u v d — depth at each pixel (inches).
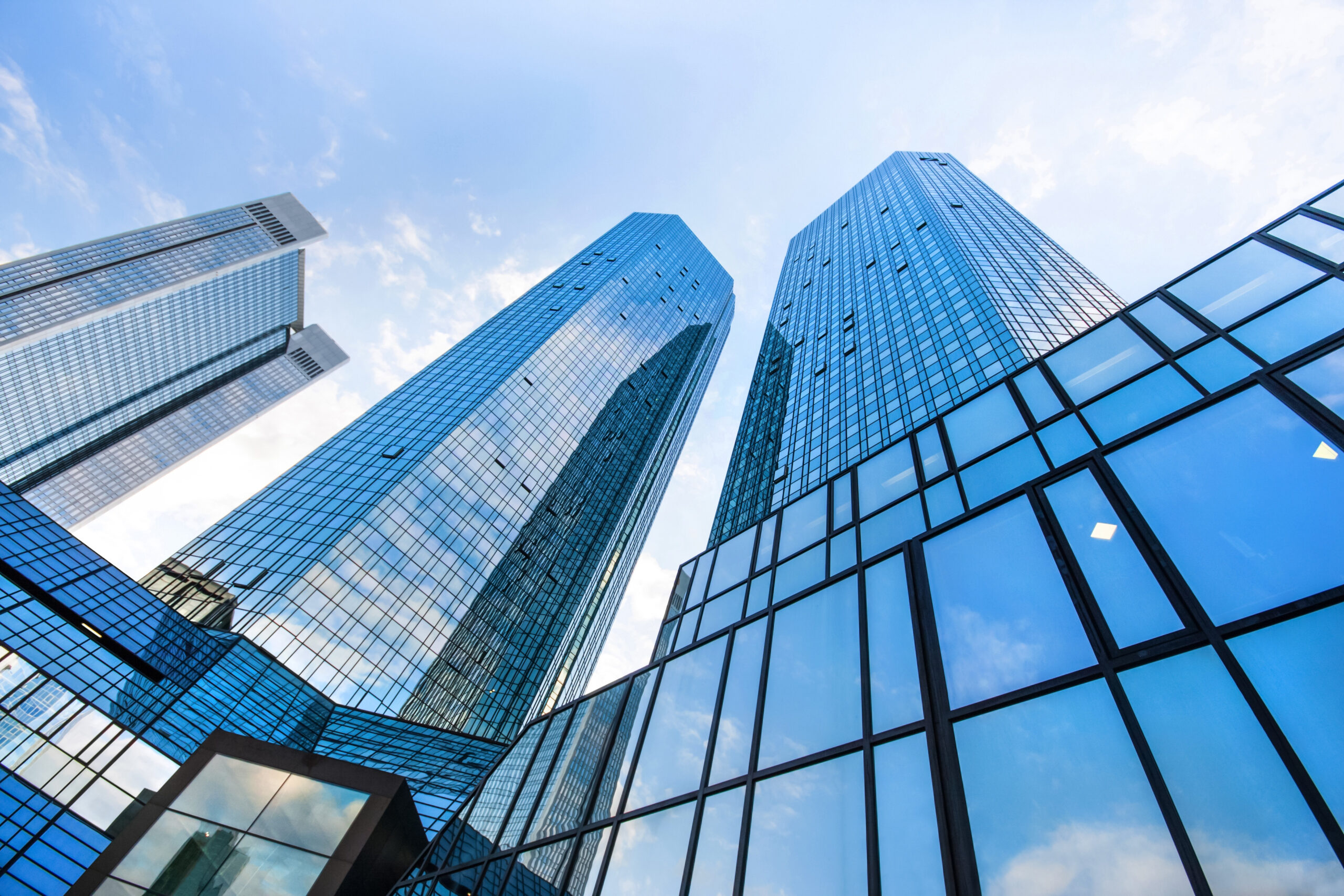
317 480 3489.2
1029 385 617.6
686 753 530.9
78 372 7445.9
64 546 1846.7
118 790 1376.7
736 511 3631.9
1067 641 356.2
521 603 3774.6
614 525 5024.6
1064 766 306.5
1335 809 225.0
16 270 6417.3
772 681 518.0
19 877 1118.4
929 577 478.6
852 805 370.9
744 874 390.0
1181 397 454.9
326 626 2630.4
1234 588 315.0
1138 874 254.5
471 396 4121.6
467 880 616.1
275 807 520.4
